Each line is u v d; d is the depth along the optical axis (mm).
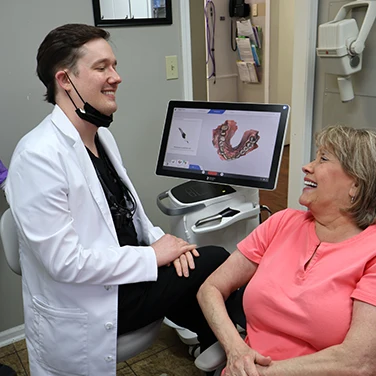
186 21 2209
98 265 1188
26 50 1825
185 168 1750
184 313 1462
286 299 1123
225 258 1457
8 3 1742
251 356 1045
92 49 1201
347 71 1882
